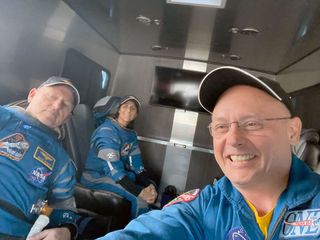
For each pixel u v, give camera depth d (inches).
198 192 18.6
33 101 31.4
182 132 80.8
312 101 53.6
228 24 51.4
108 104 62.3
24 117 30.3
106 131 55.6
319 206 14.9
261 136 15.3
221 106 16.3
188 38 61.8
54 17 47.6
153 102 79.7
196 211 17.4
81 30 57.0
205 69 79.2
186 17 50.7
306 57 58.9
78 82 61.9
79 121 54.8
